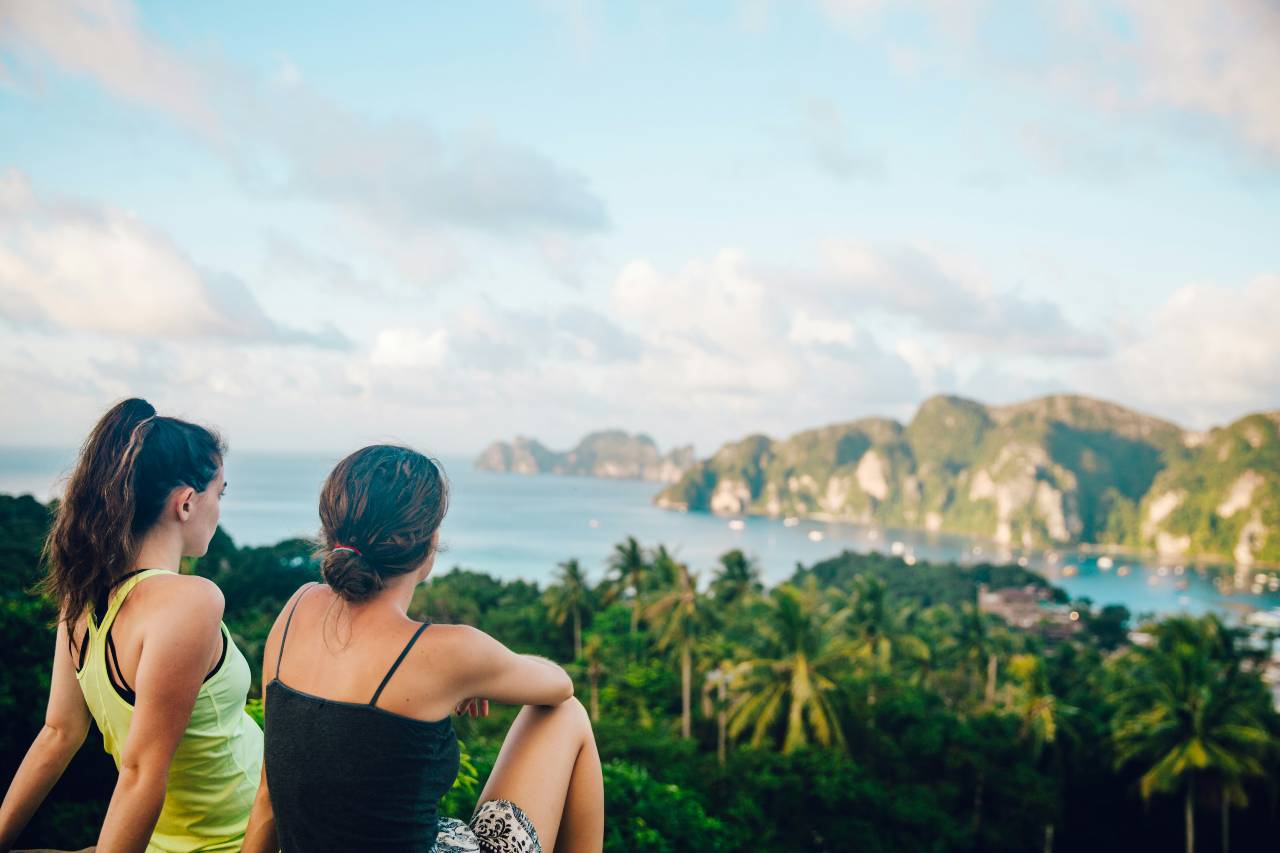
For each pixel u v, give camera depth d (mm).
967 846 23891
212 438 2000
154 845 1982
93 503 1774
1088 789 34781
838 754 23766
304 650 1633
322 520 1651
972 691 52250
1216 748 27156
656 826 8781
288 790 1539
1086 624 94688
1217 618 42344
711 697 39125
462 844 1732
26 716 6676
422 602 49969
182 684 1756
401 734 1527
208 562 47281
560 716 1971
